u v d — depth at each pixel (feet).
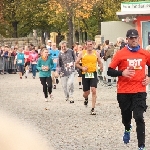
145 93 38.11
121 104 38.75
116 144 41.06
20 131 13.52
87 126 52.13
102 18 239.09
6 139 13.00
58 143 41.50
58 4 226.79
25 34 300.81
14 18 279.90
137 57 38.01
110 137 44.80
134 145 40.55
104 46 122.11
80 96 89.40
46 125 52.90
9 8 276.62
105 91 98.73
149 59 38.34
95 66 62.44
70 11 225.97
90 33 262.88
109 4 231.09
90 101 80.02
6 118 13.97
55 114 63.57
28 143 13.29
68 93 80.23
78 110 67.82
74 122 55.52
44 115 62.39
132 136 45.19
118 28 150.92
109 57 107.96
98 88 106.42
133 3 127.34
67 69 78.79
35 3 276.82
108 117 59.41
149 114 61.31
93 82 62.34
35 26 291.17
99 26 240.53
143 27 127.13
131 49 38.14
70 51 79.05
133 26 148.97
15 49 190.70
